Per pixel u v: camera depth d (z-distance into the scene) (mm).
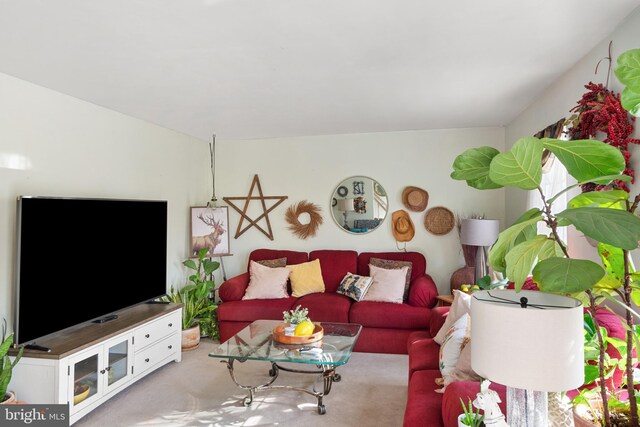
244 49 2496
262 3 1957
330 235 5320
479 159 1316
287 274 4840
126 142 4059
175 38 2326
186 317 4387
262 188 5504
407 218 5113
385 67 2840
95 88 3199
